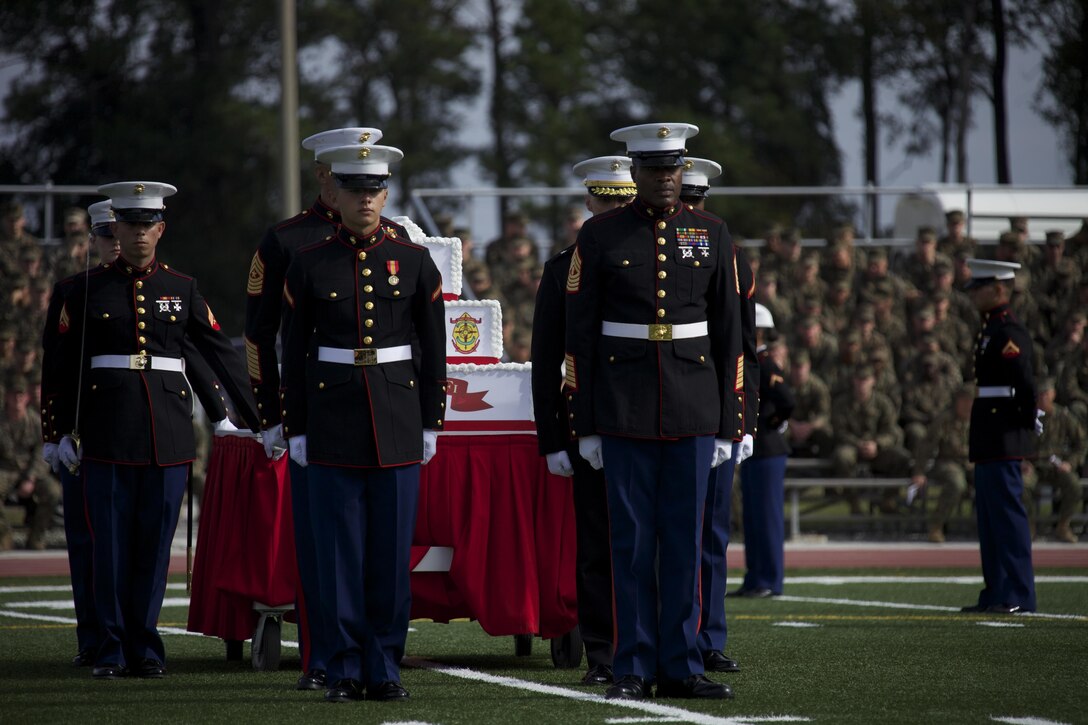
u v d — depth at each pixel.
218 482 20.36
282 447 17.56
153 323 19.75
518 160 99.94
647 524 16.80
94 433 19.31
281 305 17.83
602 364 16.75
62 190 44.00
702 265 16.78
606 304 16.78
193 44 91.06
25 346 38.47
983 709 16.08
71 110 87.75
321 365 16.78
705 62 106.31
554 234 94.81
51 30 89.44
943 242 46.22
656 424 16.50
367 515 16.97
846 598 28.84
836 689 17.48
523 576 19.73
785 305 43.88
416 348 17.14
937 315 43.50
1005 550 26.23
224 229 86.44
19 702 16.77
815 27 105.38
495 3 103.69
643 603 16.86
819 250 47.53
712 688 16.78
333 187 18.06
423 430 17.11
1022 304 44.00
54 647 21.86
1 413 38.25
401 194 96.81
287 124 46.94
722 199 90.25
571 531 19.92
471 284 43.34
